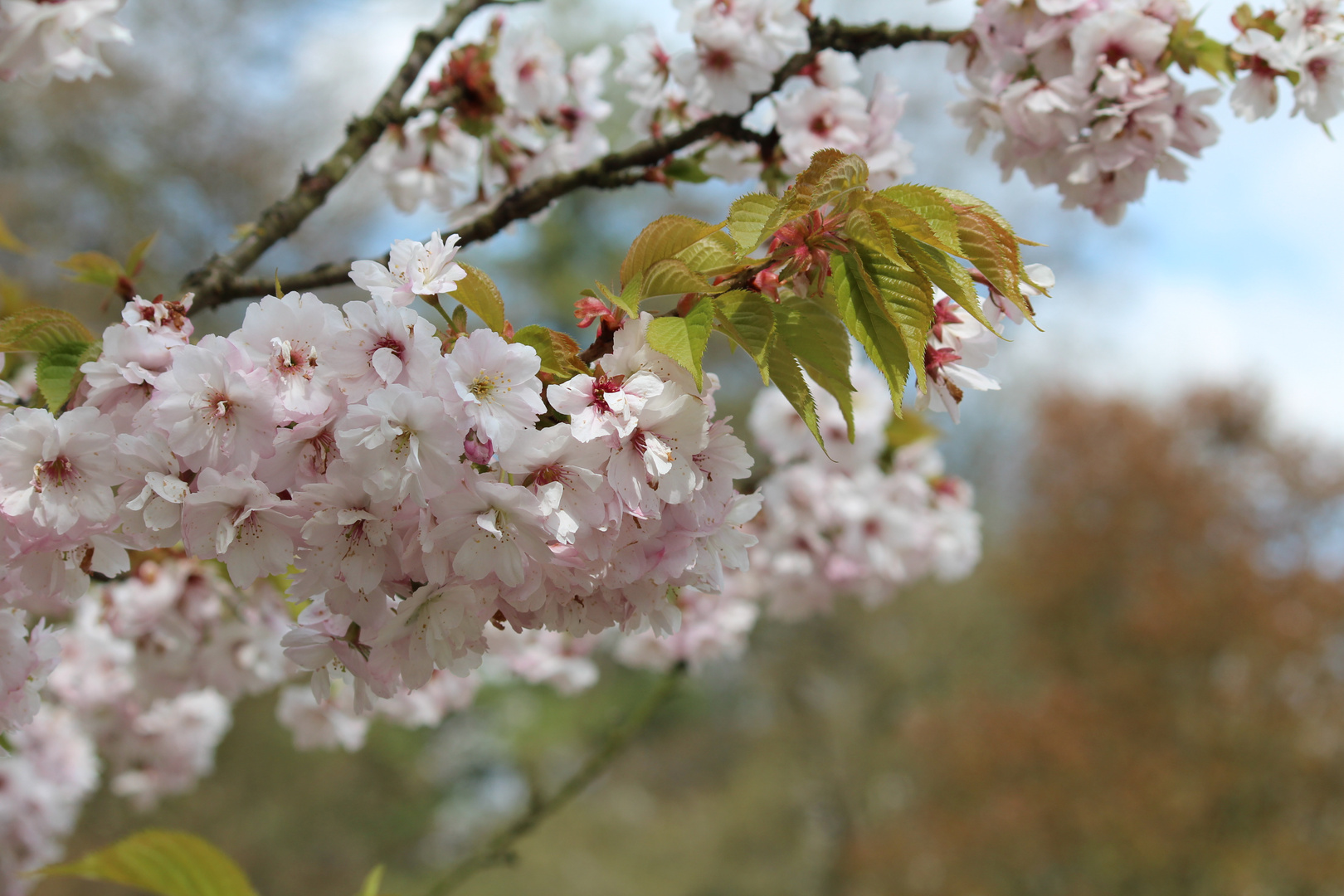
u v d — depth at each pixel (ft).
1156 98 7.06
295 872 51.21
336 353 3.72
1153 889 45.73
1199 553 60.13
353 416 3.50
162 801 38.73
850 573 11.64
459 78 8.85
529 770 61.05
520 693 62.49
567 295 48.98
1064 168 7.79
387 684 4.16
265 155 35.47
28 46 5.47
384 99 8.32
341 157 8.02
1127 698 50.52
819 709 58.65
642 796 77.46
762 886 57.98
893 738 57.26
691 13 7.90
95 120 32.32
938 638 58.65
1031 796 47.57
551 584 4.19
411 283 3.96
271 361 3.73
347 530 3.78
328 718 10.93
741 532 4.51
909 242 3.91
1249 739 45.68
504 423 3.63
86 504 3.80
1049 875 49.85
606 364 3.92
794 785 59.47
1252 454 64.23
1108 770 47.47
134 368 3.80
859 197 3.91
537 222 9.57
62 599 4.45
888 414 11.46
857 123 7.95
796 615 12.59
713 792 70.90
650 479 3.91
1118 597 61.11
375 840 57.00
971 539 12.78
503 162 9.41
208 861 3.91
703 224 3.90
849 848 54.90
